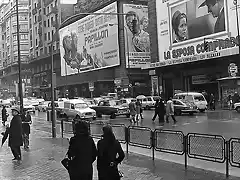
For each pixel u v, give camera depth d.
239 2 36.94
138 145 11.88
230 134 16.53
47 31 91.81
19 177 8.89
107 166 5.95
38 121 32.78
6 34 122.12
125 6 57.09
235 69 35.66
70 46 73.50
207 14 40.84
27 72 105.31
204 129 19.11
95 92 64.75
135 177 8.45
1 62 129.00
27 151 13.44
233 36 37.62
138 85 57.06
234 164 8.31
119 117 31.62
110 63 59.69
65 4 85.81
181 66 46.41
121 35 57.41
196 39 42.38
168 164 10.02
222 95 36.91
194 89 46.81
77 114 29.58
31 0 103.38
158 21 48.62
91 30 65.06
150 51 53.19
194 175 8.56
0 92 105.44
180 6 44.66
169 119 26.77
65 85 75.88
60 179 8.56
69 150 5.93
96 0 70.25
